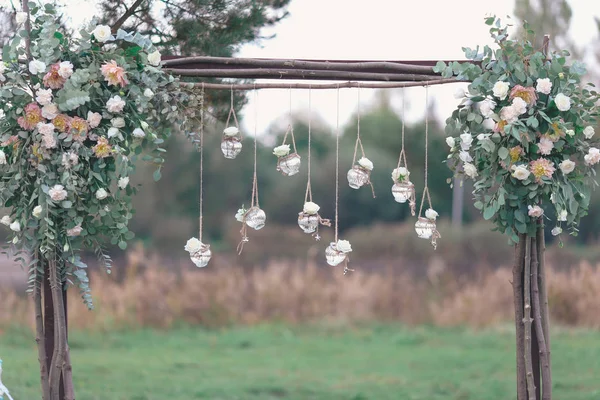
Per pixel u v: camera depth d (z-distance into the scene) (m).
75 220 3.16
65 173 3.08
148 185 15.27
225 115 4.92
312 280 9.66
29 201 3.16
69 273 3.22
